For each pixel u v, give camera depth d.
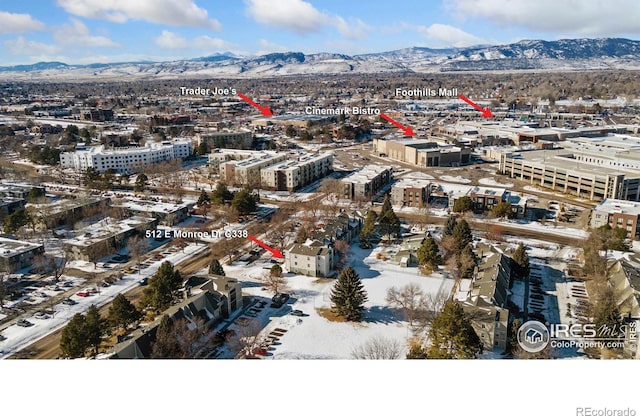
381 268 153.25
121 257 163.50
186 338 104.38
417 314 120.38
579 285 139.50
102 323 111.69
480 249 157.00
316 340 112.31
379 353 102.50
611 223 180.62
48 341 113.75
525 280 142.12
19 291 138.00
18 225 178.50
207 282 126.88
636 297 114.56
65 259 155.50
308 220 196.50
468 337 98.81
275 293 135.62
